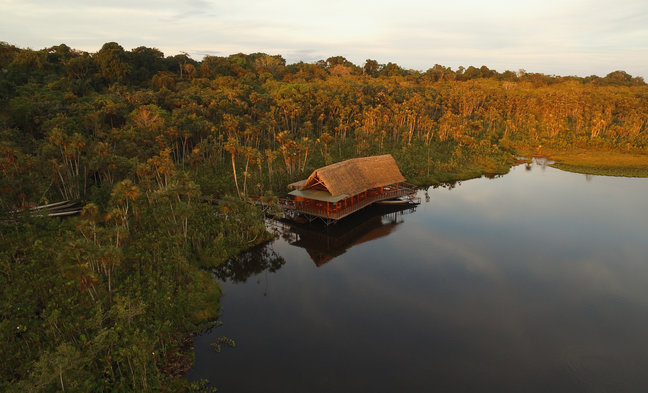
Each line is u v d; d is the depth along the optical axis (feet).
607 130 449.48
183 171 219.82
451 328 116.98
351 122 401.29
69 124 238.89
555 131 437.58
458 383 94.94
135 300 111.65
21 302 109.60
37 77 328.70
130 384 87.04
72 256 104.63
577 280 146.72
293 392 91.09
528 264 159.84
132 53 432.66
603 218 213.25
